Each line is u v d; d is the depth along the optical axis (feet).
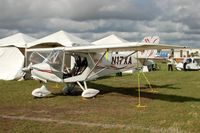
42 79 39.96
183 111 30.60
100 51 42.22
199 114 28.99
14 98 39.24
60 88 50.39
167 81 65.26
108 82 61.67
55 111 30.94
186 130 22.90
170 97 41.06
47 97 40.57
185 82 63.05
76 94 43.62
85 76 42.65
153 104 35.24
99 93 45.32
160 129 23.11
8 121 25.99
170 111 30.66
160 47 36.55
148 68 101.96
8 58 65.98
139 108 32.65
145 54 50.83
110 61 45.93
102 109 32.17
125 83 60.08
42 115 28.76
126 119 26.81
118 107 33.37
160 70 110.42
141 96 42.16
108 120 26.40
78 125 24.47
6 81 60.18
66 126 24.14
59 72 40.47
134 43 36.60
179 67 110.63
